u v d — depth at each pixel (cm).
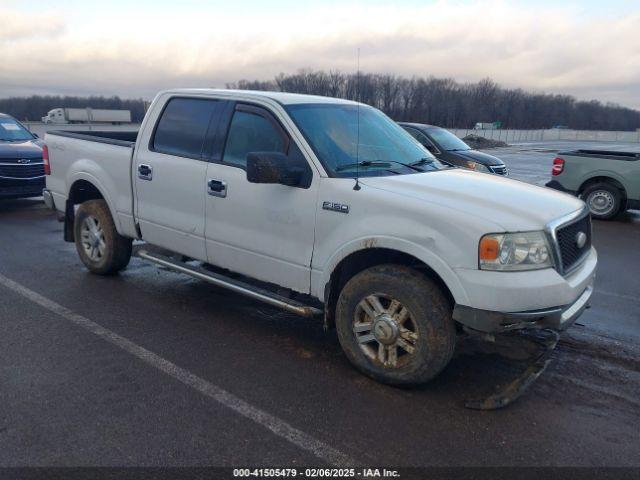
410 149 482
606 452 312
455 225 339
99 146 566
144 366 400
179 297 552
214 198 457
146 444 306
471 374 399
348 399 361
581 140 8644
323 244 393
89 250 610
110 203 558
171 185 492
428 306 351
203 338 454
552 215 361
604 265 732
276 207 416
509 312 329
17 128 1109
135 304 528
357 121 468
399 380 369
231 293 570
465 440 319
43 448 300
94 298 540
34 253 705
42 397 352
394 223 359
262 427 326
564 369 414
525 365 414
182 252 499
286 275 420
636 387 390
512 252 332
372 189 376
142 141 523
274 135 430
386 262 396
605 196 1059
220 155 460
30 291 556
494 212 345
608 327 504
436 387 379
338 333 399
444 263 340
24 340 439
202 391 366
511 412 351
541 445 316
